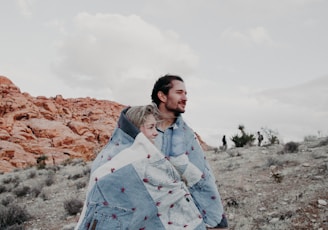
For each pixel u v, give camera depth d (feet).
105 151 6.40
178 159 6.56
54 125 151.12
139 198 5.85
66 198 32.89
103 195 5.85
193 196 6.68
